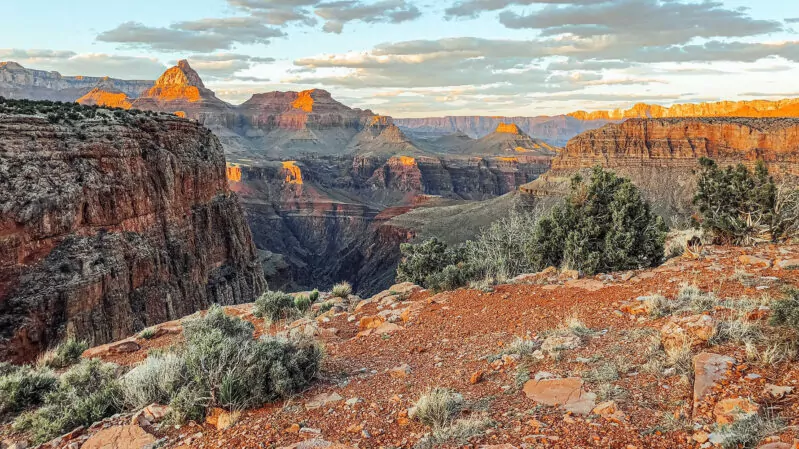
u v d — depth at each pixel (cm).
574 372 732
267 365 834
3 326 2833
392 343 1099
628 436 537
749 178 1680
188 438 703
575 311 1073
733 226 1634
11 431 871
